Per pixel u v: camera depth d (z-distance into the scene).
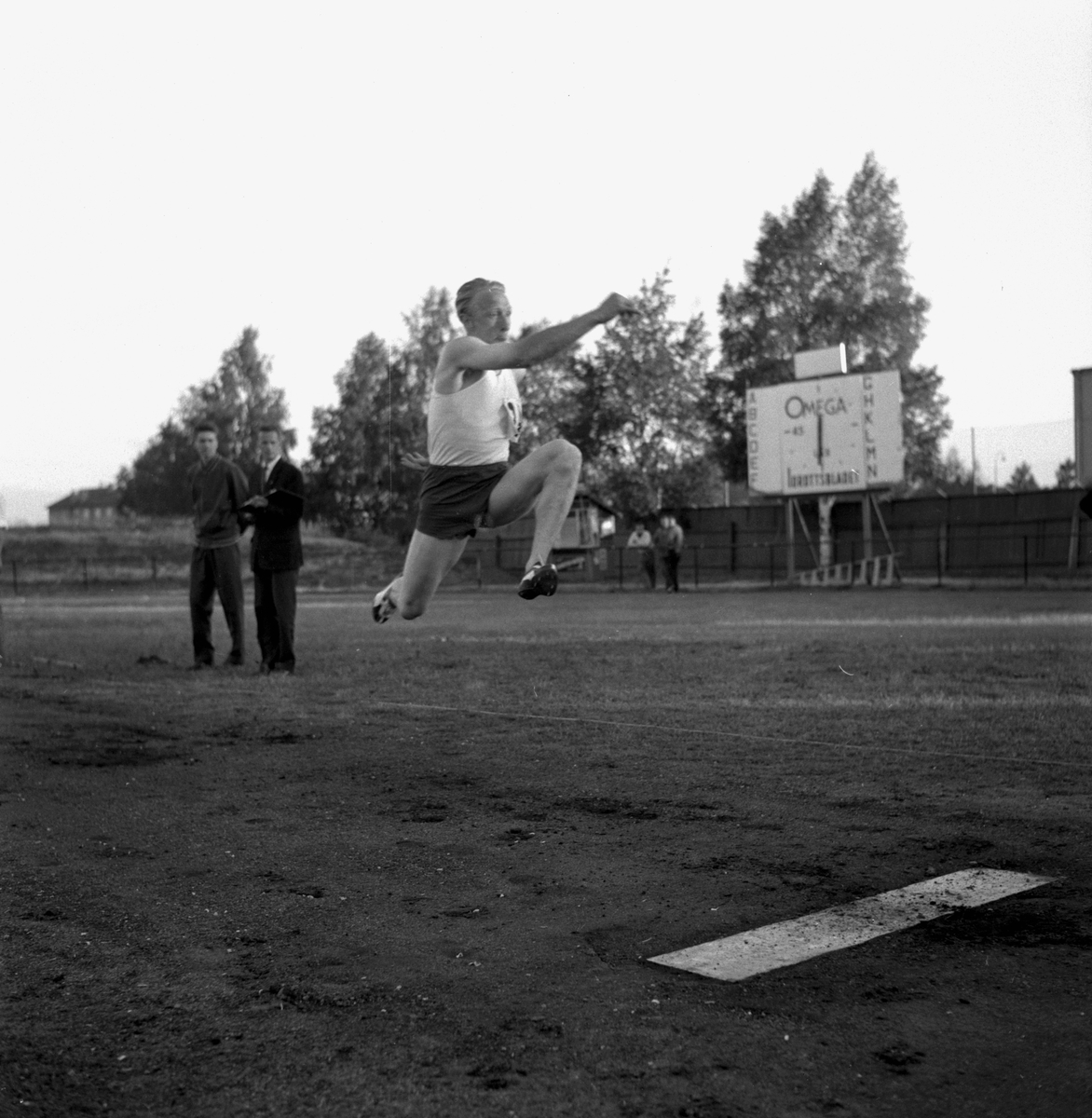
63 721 7.58
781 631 14.91
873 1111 2.30
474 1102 2.35
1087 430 29.09
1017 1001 2.85
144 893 3.84
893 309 52.44
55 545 50.62
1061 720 7.07
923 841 4.34
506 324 5.10
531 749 6.37
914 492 52.75
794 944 3.26
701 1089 2.40
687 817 4.77
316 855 4.28
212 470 11.16
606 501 49.66
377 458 59.09
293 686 9.45
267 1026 2.75
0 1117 2.32
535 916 3.55
